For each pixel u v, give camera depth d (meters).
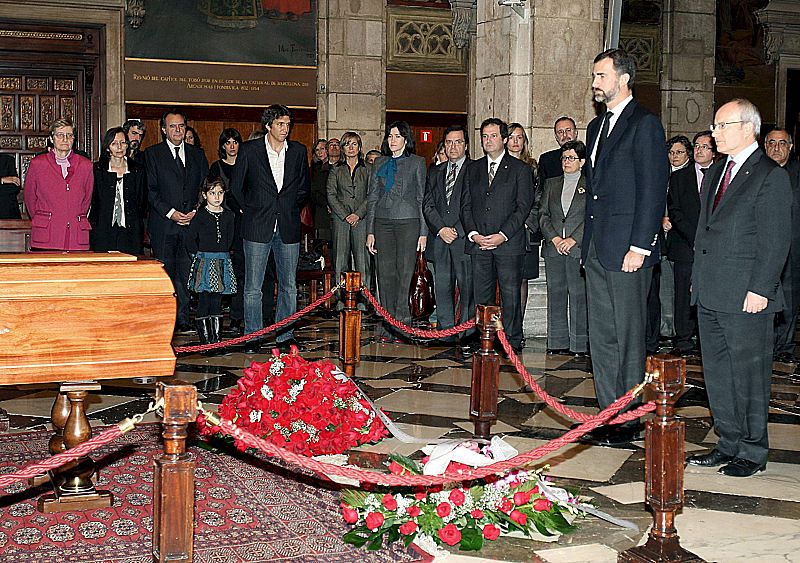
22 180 14.65
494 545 4.25
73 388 4.54
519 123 10.11
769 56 18.08
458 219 8.93
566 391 7.32
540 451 3.99
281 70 16.00
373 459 5.52
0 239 8.40
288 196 8.57
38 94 14.70
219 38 15.62
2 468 5.21
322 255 12.09
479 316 5.88
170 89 15.38
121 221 9.19
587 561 4.08
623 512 4.68
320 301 7.43
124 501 4.75
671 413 3.93
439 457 4.51
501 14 10.16
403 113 16.95
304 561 4.02
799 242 8.74
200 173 9.68
